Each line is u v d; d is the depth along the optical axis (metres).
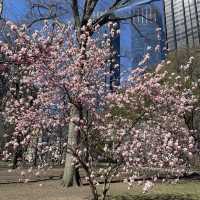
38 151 11.70
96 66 10.96
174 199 13.82
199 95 16.78
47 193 14.64
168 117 11.66
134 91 11.02
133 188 15.79
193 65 25.86
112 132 10.88
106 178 10.65
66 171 16.55
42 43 10.10
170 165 10.75
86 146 10.71
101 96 11.13
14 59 9.86
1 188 16.08
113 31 12.60
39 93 10.88
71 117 10.62
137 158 10.40
